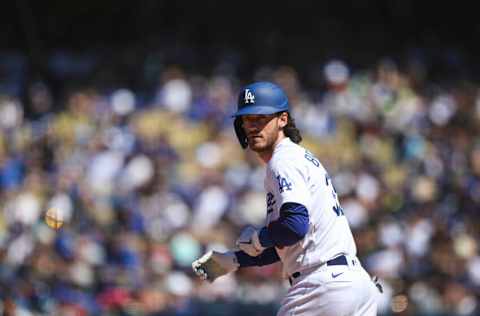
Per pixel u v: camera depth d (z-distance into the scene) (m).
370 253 46.34
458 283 45.81
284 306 19.31
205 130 56.56
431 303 44.09
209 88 60.75
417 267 46.03
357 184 51.53
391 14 79.56
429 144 58.41
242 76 68.50
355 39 76.38
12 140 53.41
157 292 40.44
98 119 56.00
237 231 48.91
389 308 42.38
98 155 51.88
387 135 59.00
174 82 59.19
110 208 46.12
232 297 42.19
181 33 74.94
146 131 55.12
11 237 41.91
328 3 78.19
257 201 50.34
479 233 50.88
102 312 39.28
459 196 54.06
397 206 51.91
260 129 19.42
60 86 64.19
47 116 57.81
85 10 75.75
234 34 75.50
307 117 58.75
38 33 73.44
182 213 48.41
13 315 32.94
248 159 53.41
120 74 65.75
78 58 68.19
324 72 66.00
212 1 76.06
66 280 39.31
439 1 80.62
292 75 63.94
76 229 43.56
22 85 62.50
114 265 41.78
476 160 57.06
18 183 49.22
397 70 68.00
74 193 46.31
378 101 61.62
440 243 47.62
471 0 84.75
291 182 18.77
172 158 52.59
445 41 80.19
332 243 19.03
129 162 51.09
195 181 51.69
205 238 46.44
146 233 44.88
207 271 20.11
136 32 76.50
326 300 18.86
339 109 61.00
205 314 40.84
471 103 64.44
